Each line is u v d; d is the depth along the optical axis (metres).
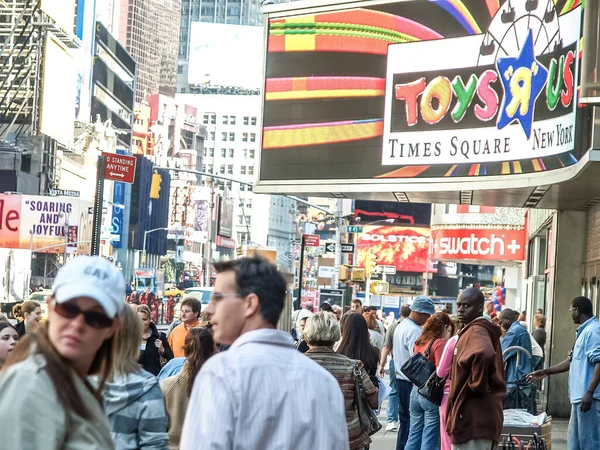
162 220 175.00
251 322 4.34
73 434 3.52
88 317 3.65
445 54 21.64
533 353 17.05
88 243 69.56
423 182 21.88
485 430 9.14
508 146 19.91
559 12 18.03
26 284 65.19
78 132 120.38
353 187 23.17
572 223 21.47
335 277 43.72
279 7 24.52
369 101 23.06
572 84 17.16
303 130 24.06
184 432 4.11
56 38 92.62
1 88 87.44
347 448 4.32
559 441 17.19
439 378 10.48
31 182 86.75
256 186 24.67
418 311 14.38
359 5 23.41
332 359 8.84
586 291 20.62
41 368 3.53
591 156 14.26
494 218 37.12
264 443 4.07
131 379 6.07
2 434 3.44
